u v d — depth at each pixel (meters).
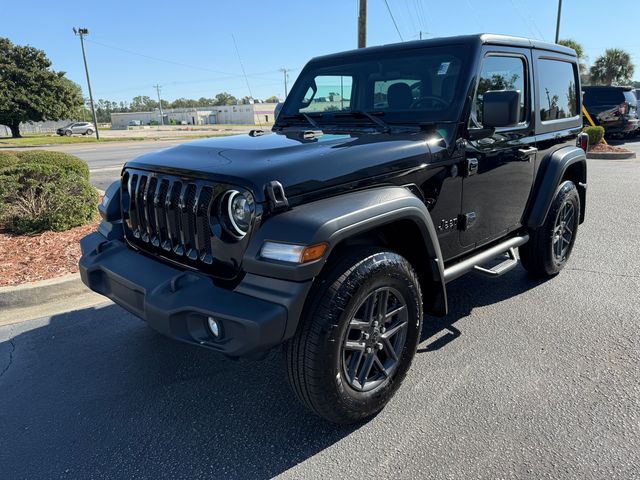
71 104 52.81
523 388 2.93
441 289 2.96
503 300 4.21
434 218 3.05
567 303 4.12
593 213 7.32
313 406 2.45
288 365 2.39
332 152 2.58
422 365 3.21
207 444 2.55
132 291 2.65
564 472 2.27
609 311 3.95
